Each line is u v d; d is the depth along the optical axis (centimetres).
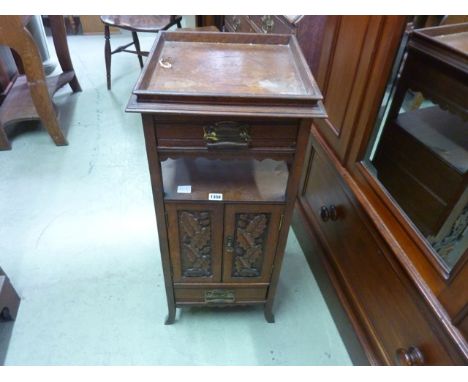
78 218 151
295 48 88
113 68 277
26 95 204
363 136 95
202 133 73
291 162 79
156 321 116
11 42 159
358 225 101
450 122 97
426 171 97
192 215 86
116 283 126
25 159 184
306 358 108
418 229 85
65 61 230
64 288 124
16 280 126
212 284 103
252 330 114
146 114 69
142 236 145
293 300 124
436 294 74
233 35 92
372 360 97
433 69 90
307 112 69
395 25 79
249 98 68
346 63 99
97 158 187
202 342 111
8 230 144
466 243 73
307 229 136
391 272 87
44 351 106
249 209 85
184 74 77
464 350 65
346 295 111
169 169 92
